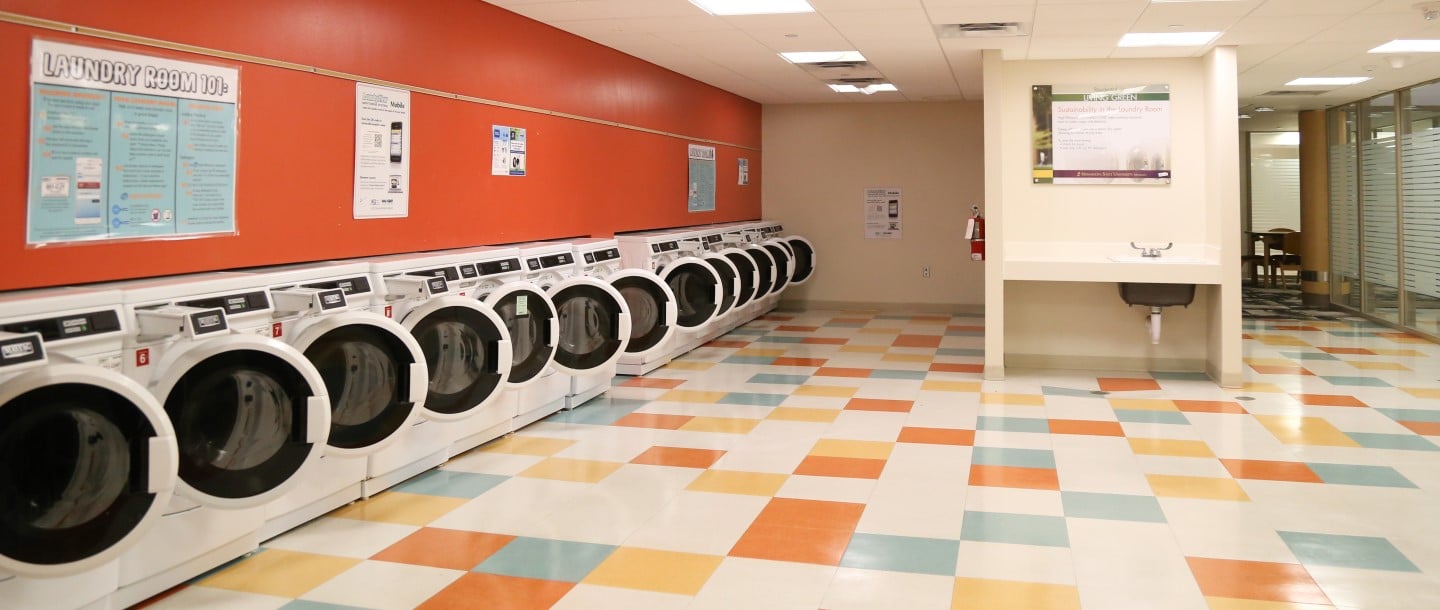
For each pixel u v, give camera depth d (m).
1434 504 4.61
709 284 8.65
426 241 5.82
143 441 3.07
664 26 7.24
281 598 3.60
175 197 4.13
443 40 5.94
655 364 8.55
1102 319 8.56
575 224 7.75
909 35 7.46
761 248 11.08
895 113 13.00
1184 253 8.15
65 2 3.64
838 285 13.37
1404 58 8.38
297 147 4.80
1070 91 8.27
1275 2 6.14
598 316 6.47
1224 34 7.18
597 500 4.79
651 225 9.42
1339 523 4.36
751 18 6.89
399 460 4.98
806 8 6.51
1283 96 11.47
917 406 7.03
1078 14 6.54
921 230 13.03
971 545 4.13
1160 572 3.80
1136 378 8.14
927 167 12.95
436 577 3.80
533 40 7.01
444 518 4.52
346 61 5.11
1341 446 5.75
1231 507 4.61
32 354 2.83
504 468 5.36
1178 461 5.45
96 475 3.11
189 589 3.67
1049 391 7.58
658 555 4.04
